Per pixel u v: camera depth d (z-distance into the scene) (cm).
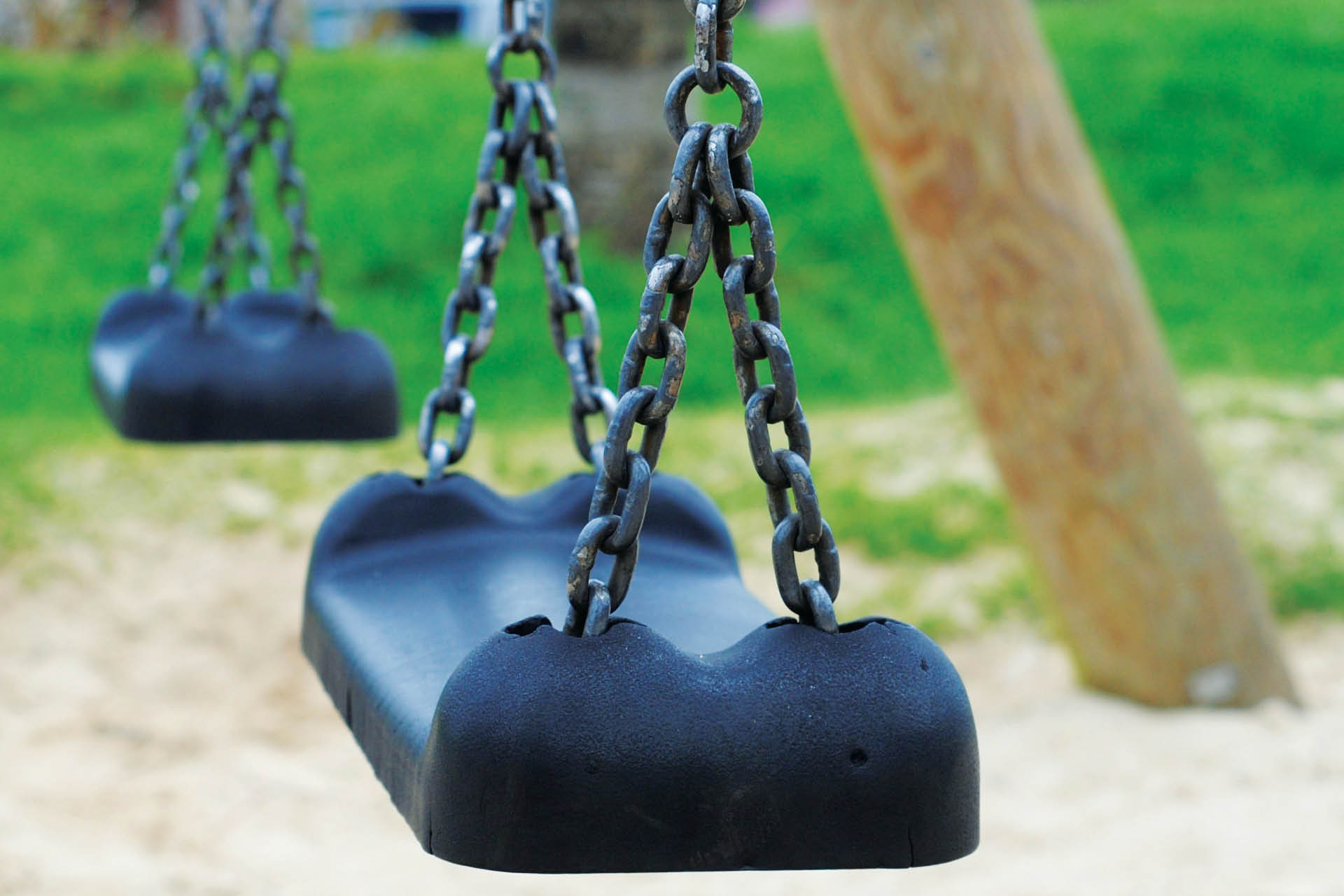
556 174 195
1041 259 438
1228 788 428
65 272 1080
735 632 151
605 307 959
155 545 625
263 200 1209
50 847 398
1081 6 1800
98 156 1323
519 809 115
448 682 121
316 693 526
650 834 115
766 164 1277
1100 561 475
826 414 827
